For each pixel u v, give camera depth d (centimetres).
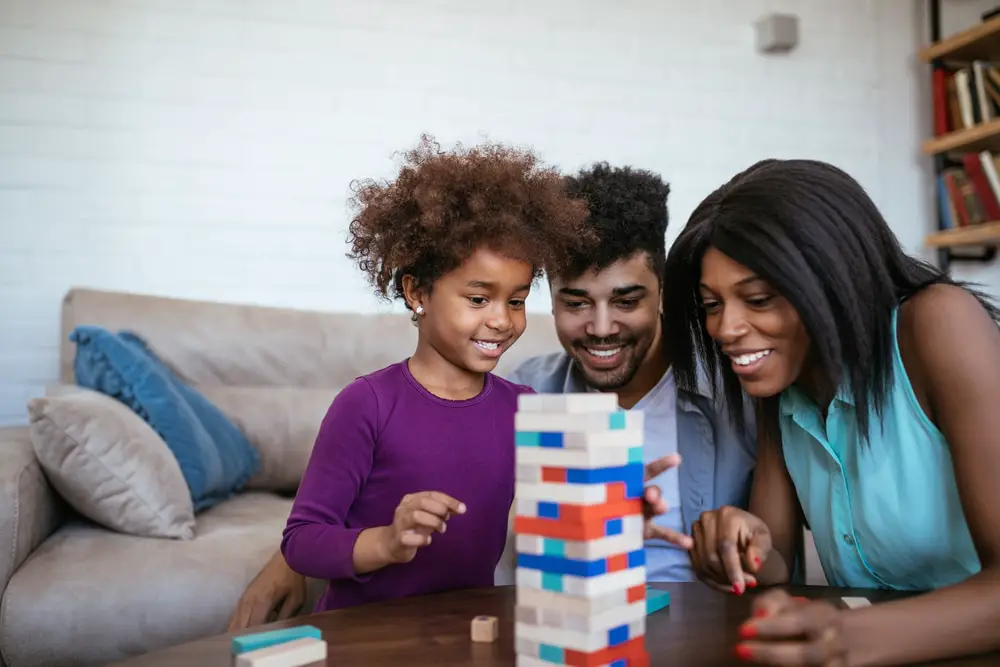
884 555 104
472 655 74
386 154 271
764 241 88
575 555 64
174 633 143
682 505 141
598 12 294
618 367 134
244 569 150
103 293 217
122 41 250
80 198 246
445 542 104
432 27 276
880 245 92
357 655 74
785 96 315
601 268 127
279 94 262
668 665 71
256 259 259
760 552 94
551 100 288
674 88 302
